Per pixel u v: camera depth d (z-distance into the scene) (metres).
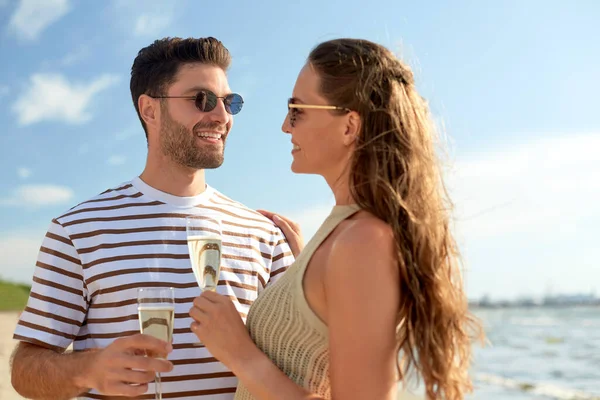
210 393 2.71
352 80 1.96
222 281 2.85
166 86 2.95
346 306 1.75
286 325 2.03
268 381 1.93
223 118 2.96
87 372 2.24
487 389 14.64
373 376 1.72
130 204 2.89
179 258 2.82
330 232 1.98
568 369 18.28
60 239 2.75
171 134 2.92
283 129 2.16
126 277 2.73
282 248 3.13
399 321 1.86
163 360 2.10
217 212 3.01
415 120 1.97
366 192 1.91
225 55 3.06
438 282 1.85
